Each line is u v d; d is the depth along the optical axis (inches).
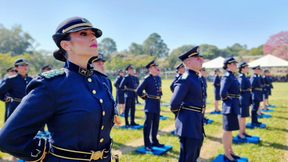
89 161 63.3
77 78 66.1
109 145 71.7
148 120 223.9
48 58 2290.8
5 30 2628.0
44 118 59.4
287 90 861.2
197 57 147.4
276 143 239.9
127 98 327.6
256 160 197.0
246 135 255.6
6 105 229.3
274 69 1750.7
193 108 141.7
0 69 1733.5
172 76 2161.7
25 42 2691.9
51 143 63.1
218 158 191.3
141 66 2425.0
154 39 3437.5
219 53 2395.4
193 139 137.4
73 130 60.6
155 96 229.6
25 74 217.2
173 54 2741.1
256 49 2955.2
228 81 189.8
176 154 213.0
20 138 56.6
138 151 218.8
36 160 61.3
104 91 71.7
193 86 141.6
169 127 320.8
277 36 1998.0
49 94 59.6
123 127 321.1
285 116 385.4
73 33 66.4
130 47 3631.9
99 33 71.1
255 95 310.8
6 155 223.3
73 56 68.8
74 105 61.2
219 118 376.2
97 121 64.0
